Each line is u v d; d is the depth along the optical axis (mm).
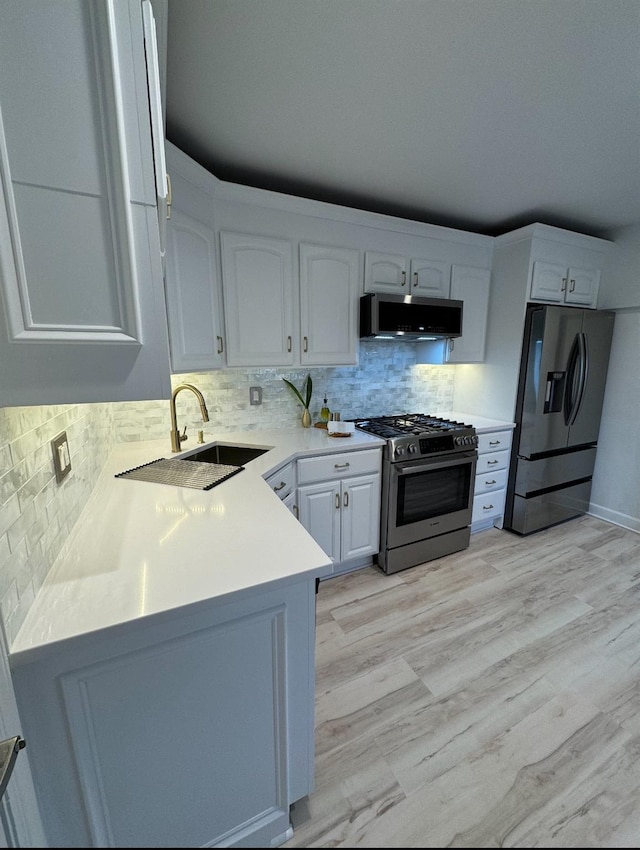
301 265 2186
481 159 1873
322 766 1255
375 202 2395
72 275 654
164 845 891
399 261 2500
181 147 1759
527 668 1656
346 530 2316
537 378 2701
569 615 2002
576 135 1669
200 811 922
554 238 2688
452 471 2549
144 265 698
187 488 1469
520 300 2723
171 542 1043
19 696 698
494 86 1357
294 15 1056
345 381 2818
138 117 657
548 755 1288
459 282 2760
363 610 2053
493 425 2752
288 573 891
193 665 839
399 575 2404
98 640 714
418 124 1589
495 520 3102
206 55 1197
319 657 1725
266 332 2131
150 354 729
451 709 1463
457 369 3268
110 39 610
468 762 1267
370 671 1644
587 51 1192
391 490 2324
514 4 1028
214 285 1914
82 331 672
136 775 830
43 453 889
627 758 1275
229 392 2398
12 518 706
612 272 2984
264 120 1558
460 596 2172
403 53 1202
